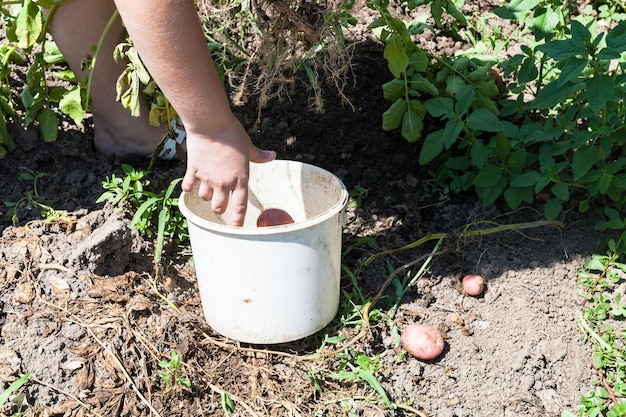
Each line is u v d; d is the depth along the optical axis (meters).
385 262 1.58
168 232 1.59
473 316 1.50
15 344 1.41
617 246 1.54
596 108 1.43
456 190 1.68
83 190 1.65
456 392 1.41
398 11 1.99
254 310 1.37
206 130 1.25
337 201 1.44
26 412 1.34
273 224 1.43
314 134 1.77
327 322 1.44
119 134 1.68
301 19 1.50
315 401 1.39
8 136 1.67
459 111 1.62
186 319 1.46
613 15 1.96
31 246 1.53
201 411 1.37
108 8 1.56
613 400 1.39
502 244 1.60
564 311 1.50
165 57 1.19
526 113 1.72
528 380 1.42
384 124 1.70
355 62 1.87
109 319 1.44
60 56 1.78
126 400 1.37
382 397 1.37
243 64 1.84
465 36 1.95
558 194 1.55
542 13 1.65
